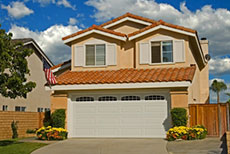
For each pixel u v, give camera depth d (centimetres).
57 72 2294
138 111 1795
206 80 2708
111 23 2202
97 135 1823
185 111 1672
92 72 2025
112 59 2062
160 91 1777
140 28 2192
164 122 1755
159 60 2006
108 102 1836
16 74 1398
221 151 1226
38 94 3003
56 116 1798
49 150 1377
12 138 1931
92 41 2098
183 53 1969
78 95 1878
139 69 2008
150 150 1332
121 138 1769
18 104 2622
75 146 1480
